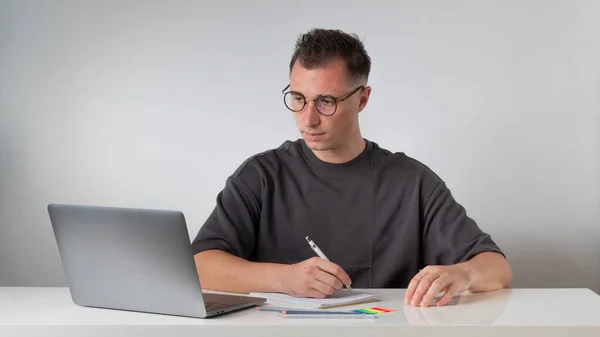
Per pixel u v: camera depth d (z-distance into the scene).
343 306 1.66
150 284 1.55
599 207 3.11
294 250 2.22
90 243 1.60
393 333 1.43
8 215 3.19
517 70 3.10
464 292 1.88
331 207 2.22
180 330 1.44
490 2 3.10
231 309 1.57
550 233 3.13
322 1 3.13
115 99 3.17
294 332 1.42
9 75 3.17
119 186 3.18
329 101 1.95
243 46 3.15
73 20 3.16
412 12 3.11
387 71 3.12
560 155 3.11
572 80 3.10
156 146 3.17
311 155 2.25
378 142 3.14
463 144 3.12
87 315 1.56
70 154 3.17
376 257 2.22
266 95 3.15
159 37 3.15
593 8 3.08
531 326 1.44
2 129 3.18
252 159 2.28
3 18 3.16
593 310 1.61
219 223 2.17
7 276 3.19
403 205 2.22
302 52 1.98
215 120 3.16
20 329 1.45
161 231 1.49
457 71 3.11
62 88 3.16
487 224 3.13
